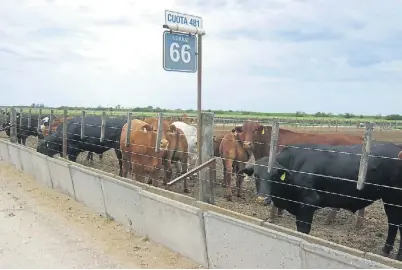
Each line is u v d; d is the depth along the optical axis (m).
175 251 6.32
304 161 7.27
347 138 10.40
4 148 15.48
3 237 6.92
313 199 7.13
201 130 7.54
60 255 6.15
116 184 7.71
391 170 6.78
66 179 9.85
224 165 11.58
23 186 11.12
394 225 6.45
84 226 7.59
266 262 4.97
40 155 11.45
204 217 5.73
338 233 7.95
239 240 5.26
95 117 15.06
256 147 11.41
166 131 11.91
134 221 7.28
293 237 4.69
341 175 6.97
